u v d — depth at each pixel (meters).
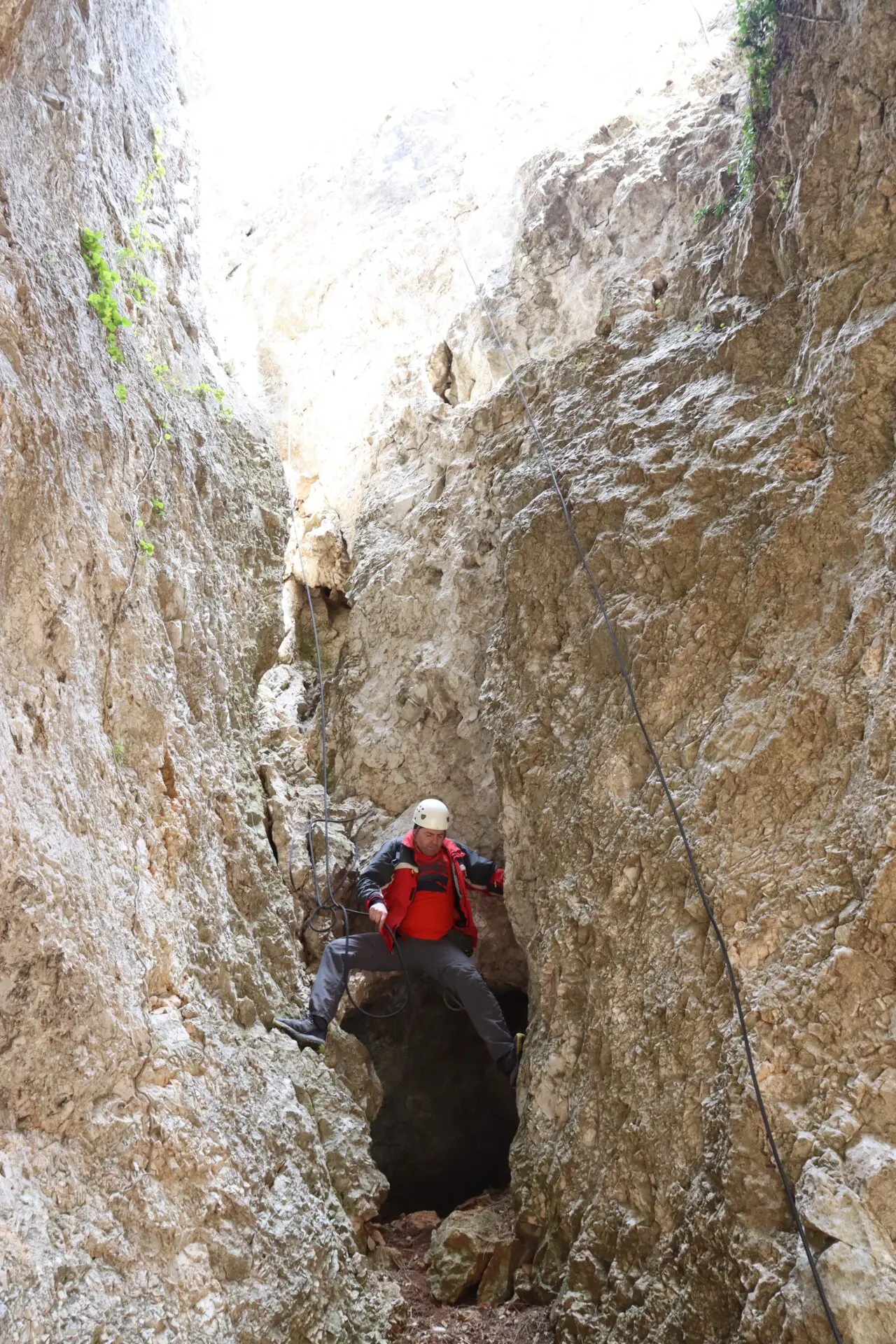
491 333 7.59
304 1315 3.93
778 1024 3.84
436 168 9.15
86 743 3.70
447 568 7.08
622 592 5.32
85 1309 2.90
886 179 4.62
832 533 4.51
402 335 8.59
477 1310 4.76
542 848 5.34
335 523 8.20
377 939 5.69
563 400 6.37
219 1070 4.06
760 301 5.43
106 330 4.53
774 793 4.30
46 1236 2.89
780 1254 3.49
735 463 5.02
